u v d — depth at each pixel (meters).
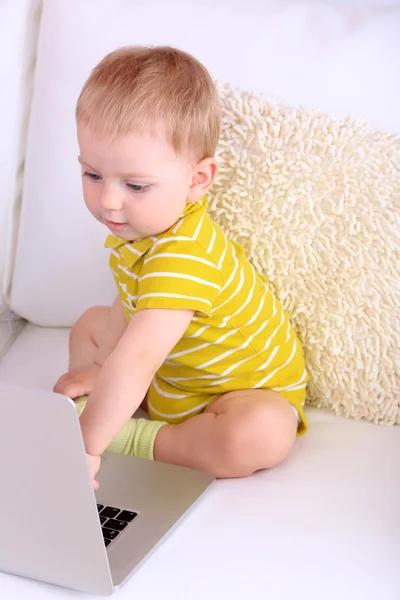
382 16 1.35
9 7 1.42
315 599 0.82
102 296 1.43
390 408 1.20
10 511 0.83
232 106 1.22
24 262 1.45
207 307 1.06
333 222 1.20
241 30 1.35
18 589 0.87
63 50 1.39
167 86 1.02
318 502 1.00
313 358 1.24
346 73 1.31
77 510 0.79
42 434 0.76
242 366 1.18
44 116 1.40
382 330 1.18
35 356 1.40
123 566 0.87
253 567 0.88
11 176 1.46
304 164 1.20
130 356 1.00
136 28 1.37
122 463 1.09
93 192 1.04
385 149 1.20
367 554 0.89
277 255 1.22
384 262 1.18
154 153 0.99
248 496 1.03
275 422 1.09
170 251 1.04
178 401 1.21
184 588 0.84
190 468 1.11
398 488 1.03
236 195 1.22
